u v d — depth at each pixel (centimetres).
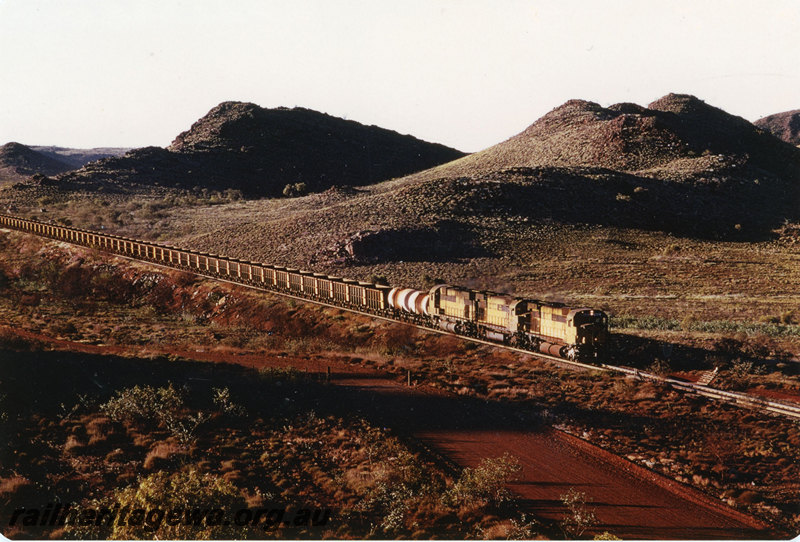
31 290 7475
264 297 6353
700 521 2069
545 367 3819
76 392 3259
